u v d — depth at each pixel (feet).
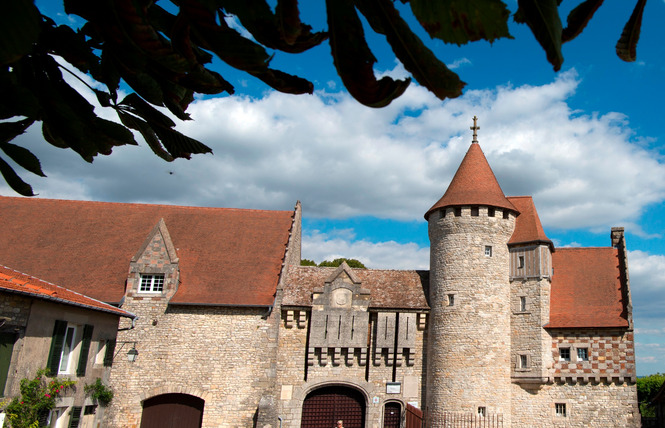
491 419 93.45
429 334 100.94
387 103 6.21
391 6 5.54
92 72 8.60
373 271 110.32
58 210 107.65
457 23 5.36
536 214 109.70
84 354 66.28
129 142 8.80
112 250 99.96
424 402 97.25
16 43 4.94
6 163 8.58
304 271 105.50
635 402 94.07
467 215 103.65
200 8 5.90
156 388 86.63
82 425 69.00
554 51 5.26
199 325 90.22
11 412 50.83
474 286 99.76
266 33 6.30
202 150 9.66
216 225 108.47
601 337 97.86
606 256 108.47
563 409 96.89
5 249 97.81
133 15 6.04
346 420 95.55
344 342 96.12
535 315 100.89
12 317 52.37
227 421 85.71
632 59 6.62
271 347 89.81
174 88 8.77
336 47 6.09
